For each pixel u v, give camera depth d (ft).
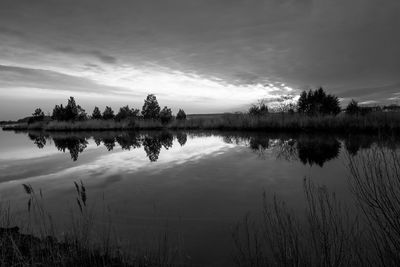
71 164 38.88
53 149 56.54
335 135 56.80
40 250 12.94
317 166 30.71
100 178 29.71
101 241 14.46
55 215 18.85
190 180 27.43
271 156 38.14
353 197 18.53
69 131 111.55
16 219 18.21
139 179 28.58
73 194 24.09
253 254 12.60
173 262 12.36
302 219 15.69
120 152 48.14
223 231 15.56
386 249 9.87
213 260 12.47
